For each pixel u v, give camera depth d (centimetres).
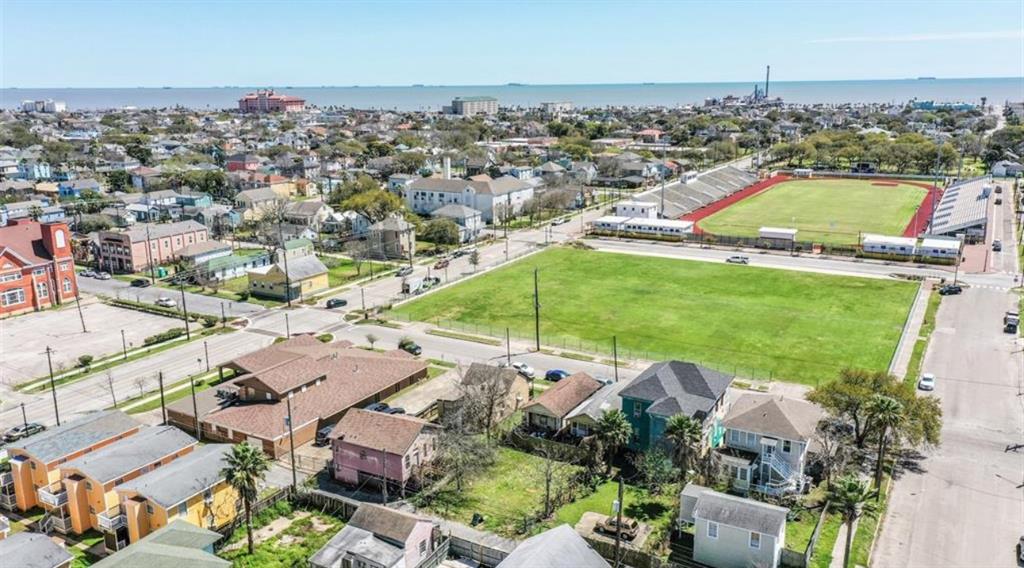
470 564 5547
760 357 9488
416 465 6681
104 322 11469
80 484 5969
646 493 6431
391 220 15425
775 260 14525
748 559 5325
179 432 6806
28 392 8769
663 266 14262
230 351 10056
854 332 10312
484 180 19350
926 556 5475
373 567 5166
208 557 5038
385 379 8550
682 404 6881
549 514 6119
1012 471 6644
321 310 11931
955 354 9406
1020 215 17988
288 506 6266
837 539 5672
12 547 5147
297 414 7625
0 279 11562
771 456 6444
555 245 16262
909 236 16288
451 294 12650
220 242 15850
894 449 7000
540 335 10544
